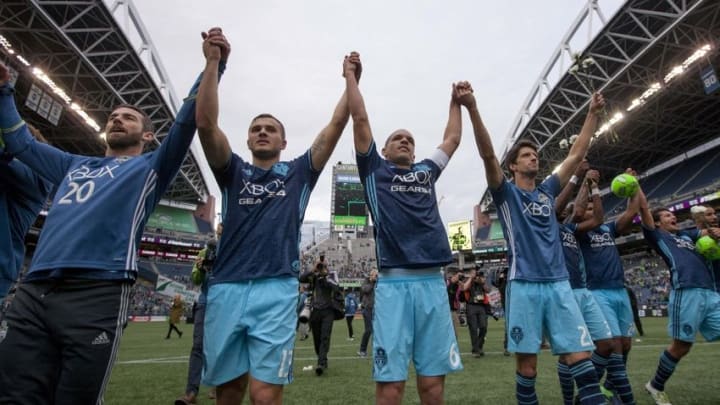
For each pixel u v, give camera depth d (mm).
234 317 2328
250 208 2543
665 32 22172
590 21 27203
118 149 2604
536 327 2994
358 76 3176
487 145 3281
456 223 58844
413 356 2734
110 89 26344
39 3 20688
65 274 1972
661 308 26688
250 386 2221
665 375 4066
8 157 2443
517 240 3215
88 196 2199
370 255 58031
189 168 44031
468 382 5203
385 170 3049
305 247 67312
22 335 1879
